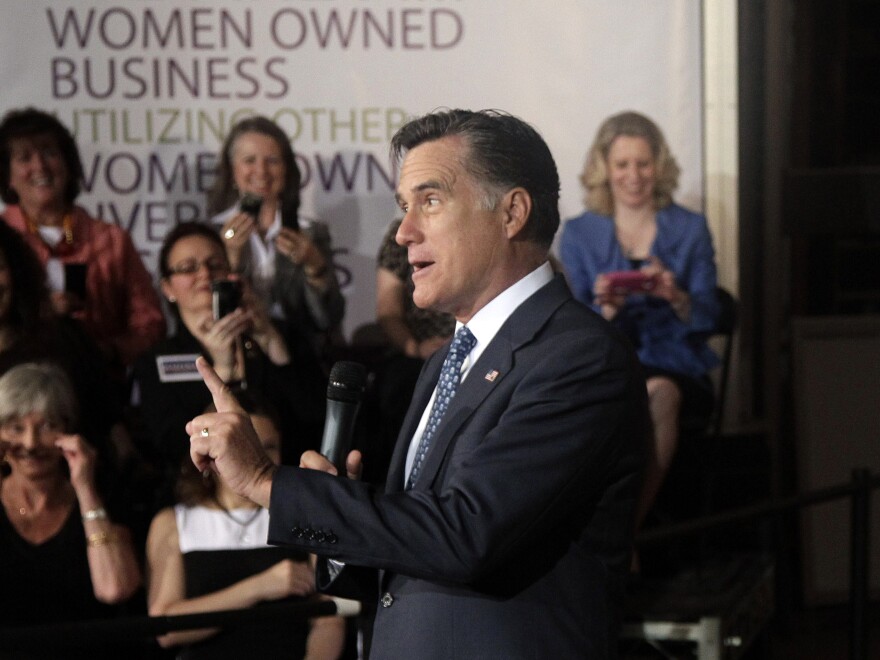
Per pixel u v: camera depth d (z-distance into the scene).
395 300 10.19
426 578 3.68
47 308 8.74
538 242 4.11
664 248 10.53
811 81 12.77
